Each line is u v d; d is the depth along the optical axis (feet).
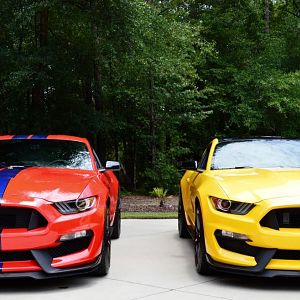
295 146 22.15
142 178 74.49
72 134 55.47
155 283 17.10
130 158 80.28
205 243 17.19
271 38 78.07
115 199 25.76
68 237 15.78
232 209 16.56
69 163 20.86
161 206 49.19
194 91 67.72
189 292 15.85
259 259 15.83
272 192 16.60
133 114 72.49
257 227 15.80
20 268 15.37
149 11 55.31
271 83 70.13
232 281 17.35
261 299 15.01
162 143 72.79
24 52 51.16
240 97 73.41
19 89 48.11
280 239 15.61
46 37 53.83
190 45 66.95
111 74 61.11
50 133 53.21
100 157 63.05
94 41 50.88
